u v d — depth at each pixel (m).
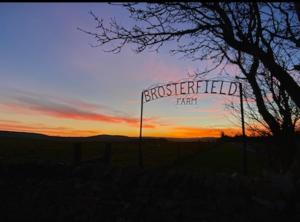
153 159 17.28
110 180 7.36
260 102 9.02
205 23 7.29
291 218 5.47
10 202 7.83
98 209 7.08
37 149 18.86
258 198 5.88
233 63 9.18
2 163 8.70
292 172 6.09
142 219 6.57
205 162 16.03
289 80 6.97
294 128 9.21
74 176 7.82
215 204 6.16
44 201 7.66
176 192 6.54
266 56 7.05
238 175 6.53
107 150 10.22
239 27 7.19
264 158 10.37
